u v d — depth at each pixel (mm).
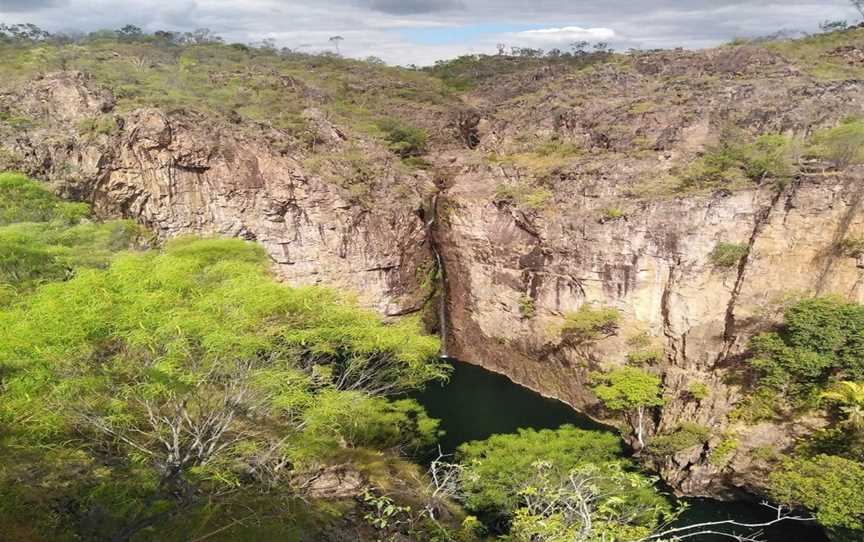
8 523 15625
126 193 44969
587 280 40375
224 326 16328
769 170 36344
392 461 27719
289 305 18922
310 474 23969
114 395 16797
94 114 46094
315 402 18656
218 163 46562
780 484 24953
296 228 47906
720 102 47281
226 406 18078
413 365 21797
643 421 36125
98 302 15562
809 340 29188
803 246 33219
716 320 35500
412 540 21953
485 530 24203
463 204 48188
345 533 22156
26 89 47188
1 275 23078
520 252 44094
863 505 22734
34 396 15023
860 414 26391
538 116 56906
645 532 18484
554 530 15914
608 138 47844
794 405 29656
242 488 19484
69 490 17031
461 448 26734
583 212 41250
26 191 32625
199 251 31406
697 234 36250
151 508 17344
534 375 44094
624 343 38719
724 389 33000
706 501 30531
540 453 24391
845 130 36188
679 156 42344
